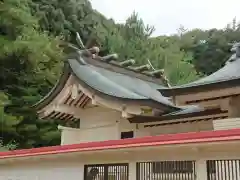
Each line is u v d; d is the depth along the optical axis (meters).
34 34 26.52
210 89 10.29
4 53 24.50
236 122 9.21
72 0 47.28
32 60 25.12
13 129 22.56
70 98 15.33
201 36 66.00
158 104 12.69
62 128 15.64
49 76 26.81
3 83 26.09
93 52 16.45
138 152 8.66
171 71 41.28
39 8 38.78
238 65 11.92
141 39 45.88
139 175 8.66
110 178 9.30
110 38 39.69
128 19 49.53
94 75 14.85
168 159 8.17
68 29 40.62
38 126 25.09
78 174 10.15
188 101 11.12
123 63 17.73
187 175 7.85
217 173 7.38
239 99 10.57
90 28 43.22
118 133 14.56
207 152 7.57
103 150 8.92
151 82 18.72
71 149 9.71
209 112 12.05
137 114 12.98
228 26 66.81
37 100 25.34
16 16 25.64
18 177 12.16
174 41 62.00
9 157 11.84
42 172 11.34
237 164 7.14
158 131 13.63
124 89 14.52
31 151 11.06
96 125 15.59
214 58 60.03
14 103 24.75
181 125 13.20
